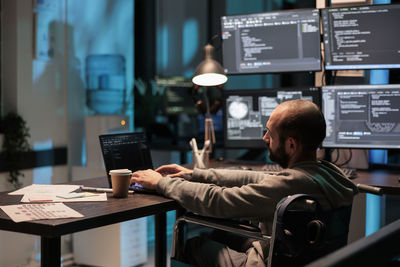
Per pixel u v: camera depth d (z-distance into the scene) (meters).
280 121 1.68
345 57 2.79
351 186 1.68
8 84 3.58
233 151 6.88
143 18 6.43
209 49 2.80
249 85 7.70
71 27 3.93
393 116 2.70
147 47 6.46
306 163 1.65
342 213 1.59
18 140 3.49
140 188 2.03
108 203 1.77
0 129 3.49
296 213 1.42
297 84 7.13
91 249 3.68
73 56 3.95
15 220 1.46
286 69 2.89
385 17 2.70
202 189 1.74
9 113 3.55
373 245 0.45
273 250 1.43
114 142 2.16
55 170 3.81
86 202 1.79
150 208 1.74
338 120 2.78
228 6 7.45
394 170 2.82
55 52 3.82
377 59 2.75
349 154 2.94
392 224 0.52
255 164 2.97
